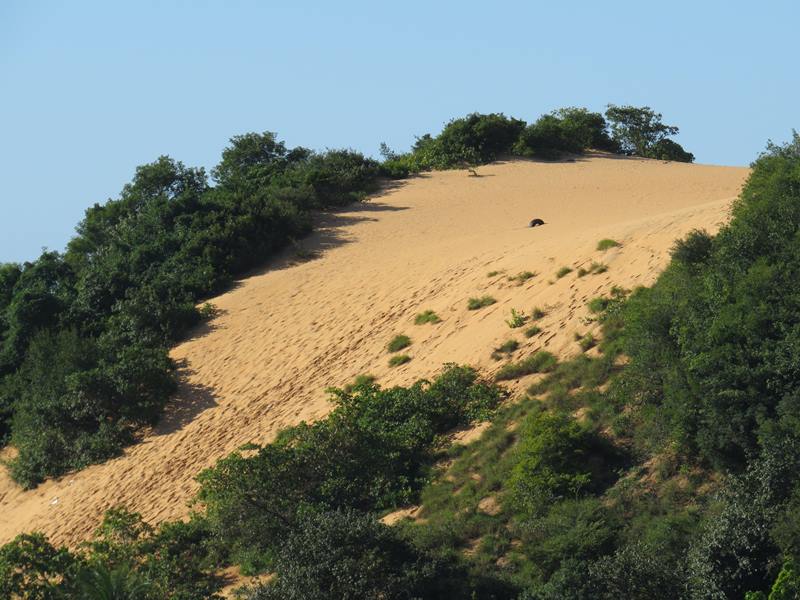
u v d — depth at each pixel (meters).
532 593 68.38
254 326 135.62
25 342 144.38
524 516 77.56
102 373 124.69
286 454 88.00
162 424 122.06
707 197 159.75
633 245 108.12
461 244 145.62
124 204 183.50
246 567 83.88
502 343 101.75
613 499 76.88
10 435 132.25
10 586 80.19
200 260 152.25
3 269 165.25
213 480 86.62
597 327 96.25
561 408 87.81
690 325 80.62
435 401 95.62
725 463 75.06
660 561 67.56
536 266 116.06
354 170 188.75
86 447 121.25
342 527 72.88
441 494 84.50
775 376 74.56
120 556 87.50
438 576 73.00
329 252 156.12
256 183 187.75
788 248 82.88
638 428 81.88
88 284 150.88
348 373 114.44
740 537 66.44
